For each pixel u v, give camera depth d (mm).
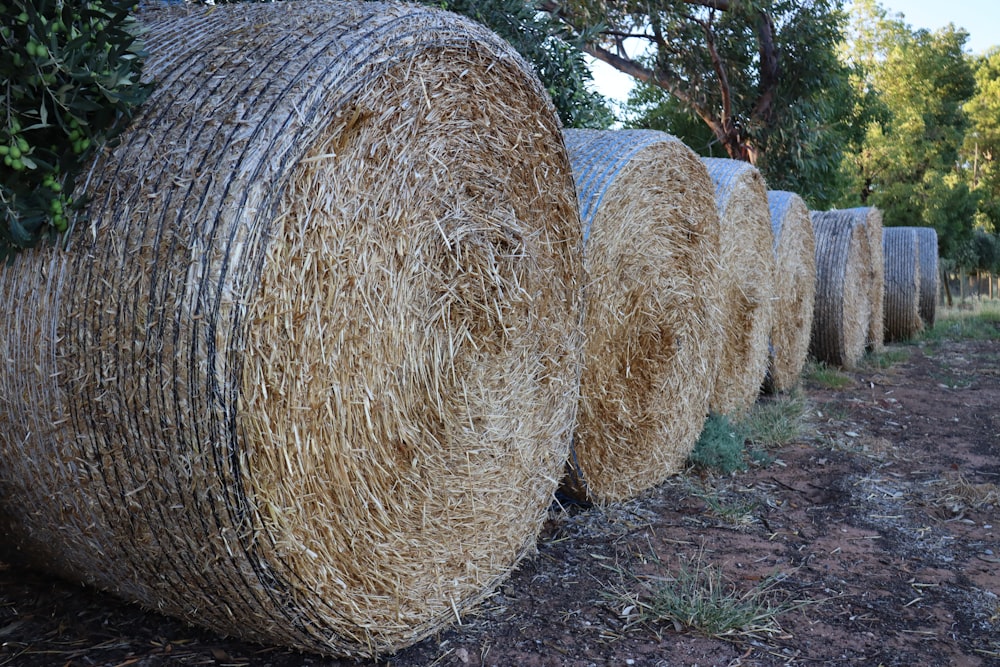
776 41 13391
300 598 2371
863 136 17469
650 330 4375
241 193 2062
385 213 2529
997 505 4594
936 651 2951
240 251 2039
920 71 35469
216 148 2133
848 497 4684
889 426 6609
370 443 2561
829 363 9484
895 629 3105
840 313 9148
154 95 2328
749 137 13789
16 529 2676
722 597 3258
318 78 2205
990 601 3375
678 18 12305
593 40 6848
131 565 2453
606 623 3053
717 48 13305
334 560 2463
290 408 2203
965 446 6027
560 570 3504
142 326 2096
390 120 2486
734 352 6219
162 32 2607
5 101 2164
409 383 2729
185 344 2047
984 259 30188
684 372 4832
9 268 2305
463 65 2758
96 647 2674
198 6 2951
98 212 2209
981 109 43812
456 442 2986
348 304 2393
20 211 2180
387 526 2666
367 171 2428
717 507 4363
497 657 2781
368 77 2305
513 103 3055
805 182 14039
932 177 30984
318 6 2541
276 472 2172
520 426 3342
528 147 3189
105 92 2174
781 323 7477
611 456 4207
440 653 2799
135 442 2172
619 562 3613
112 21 2236
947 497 4695
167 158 2180
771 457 5398
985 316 17062
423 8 2586
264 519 2172
